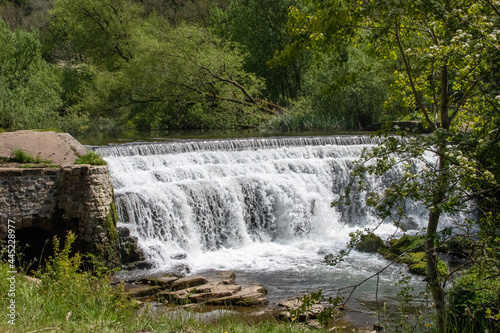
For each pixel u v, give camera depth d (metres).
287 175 16.81
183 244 14.32
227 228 15.23
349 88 27.97
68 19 36.69
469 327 6.76
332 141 20.30
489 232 5.78
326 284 11.52
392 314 9.66
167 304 9.88
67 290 7.49
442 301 6.70
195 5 48.66
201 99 30.98
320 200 16.52
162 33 31.02
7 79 26.64
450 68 6.86
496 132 5.94
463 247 12.38
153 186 14.40
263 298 10.30
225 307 9.95
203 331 6.70
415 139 5.94
